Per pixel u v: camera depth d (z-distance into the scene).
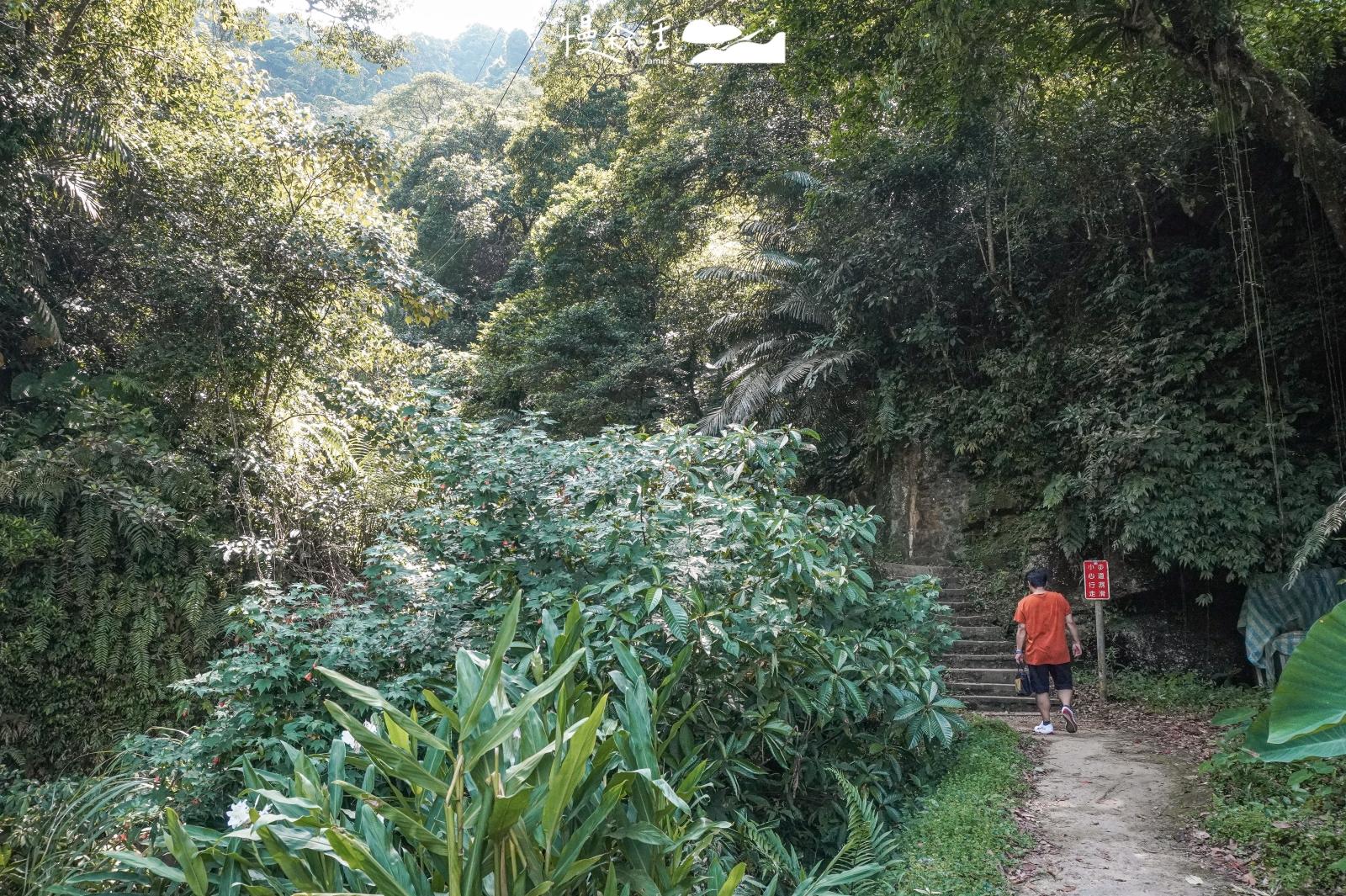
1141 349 10.17
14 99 8.16
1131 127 9.93
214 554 8.58
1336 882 3.80
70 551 7.67
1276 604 8.82
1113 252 10.80
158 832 3.79
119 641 7.69
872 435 13.20
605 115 24.36
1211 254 9.93
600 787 2.63
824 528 6.10
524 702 2.28
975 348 12.30
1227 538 9.15
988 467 11.75
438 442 5.45
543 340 17.64
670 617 4.39
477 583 5.04
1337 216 7.51
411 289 11.20
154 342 9.72
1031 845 4.59
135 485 8.36
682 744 4.55
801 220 13.73
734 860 4.32
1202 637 9.77
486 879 2.35
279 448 10.94
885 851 4.07
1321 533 7.26
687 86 15.78
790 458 6.24
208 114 11.17
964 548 11.68
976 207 12.02
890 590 6.90
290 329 10.42
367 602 5.20
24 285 9.05
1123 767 6.05
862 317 12.83
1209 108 9.05
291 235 10.35
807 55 9.66
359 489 10.30
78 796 4.36
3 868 4.09
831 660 5.35
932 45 7.58
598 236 18.36
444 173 28.67
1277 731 3.69
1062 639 7.40
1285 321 9.27
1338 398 8.97
